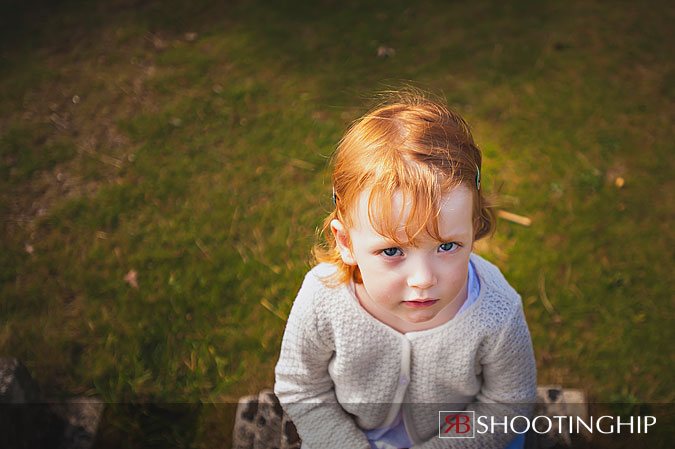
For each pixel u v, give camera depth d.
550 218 3.02
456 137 1.18
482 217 1.36
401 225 1.08
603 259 2.85
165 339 2.60
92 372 2.49
